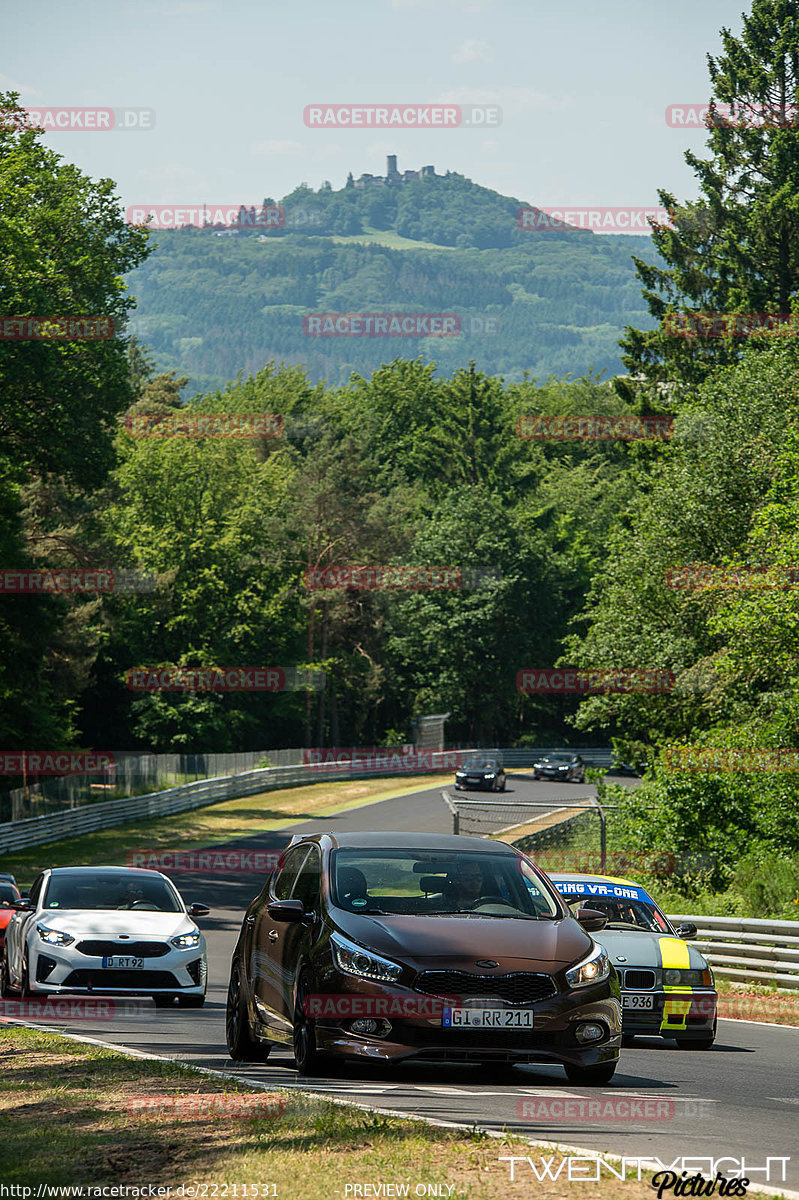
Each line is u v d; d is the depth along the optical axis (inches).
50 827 4977.9
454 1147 721.0
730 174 6697.8
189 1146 741.9
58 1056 1122.0
